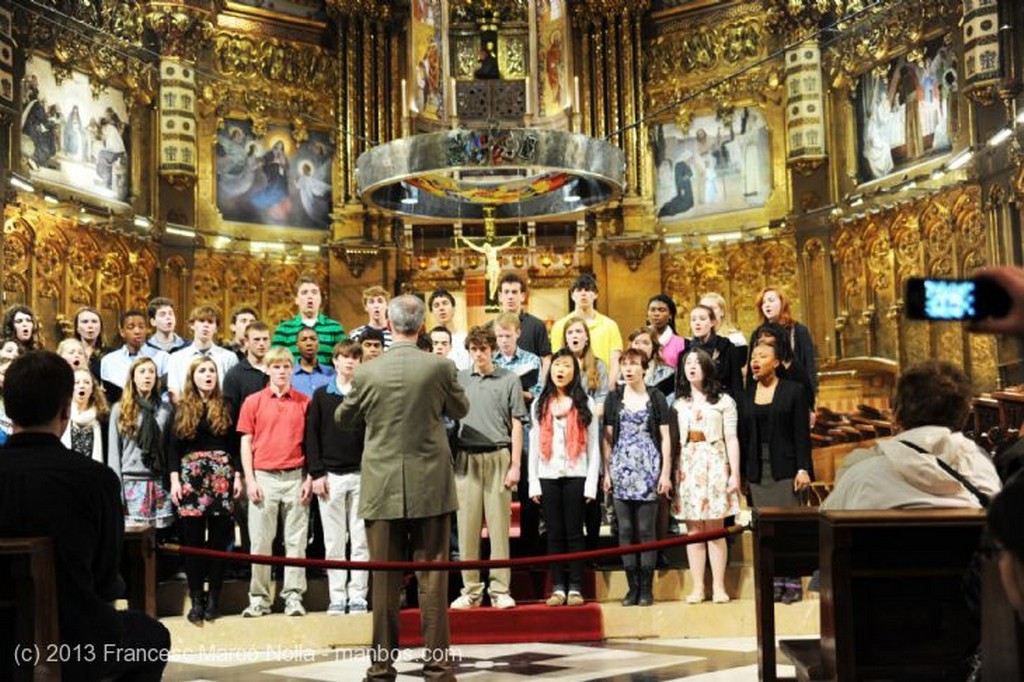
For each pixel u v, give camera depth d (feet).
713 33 59.41
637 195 60.49
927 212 47.91
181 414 25.73
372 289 31.91
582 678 20.80
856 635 13.51
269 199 59.06
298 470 26.30
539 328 30.96
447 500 20.43
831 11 54.80
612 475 26.63
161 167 55.31
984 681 10.15
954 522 13.17
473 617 25.23
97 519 13.08
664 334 31.71
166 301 31.78
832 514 13.47
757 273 57.36
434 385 20.51
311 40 61.36
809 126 55.11
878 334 51.19
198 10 56.44
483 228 61.46
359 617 25.67
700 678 20.65
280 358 26.50
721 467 26.53
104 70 52.13
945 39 47.14
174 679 21.77
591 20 61.26
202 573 25.52
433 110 59.77
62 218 48.57
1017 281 6.64
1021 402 32.76
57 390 13.19
